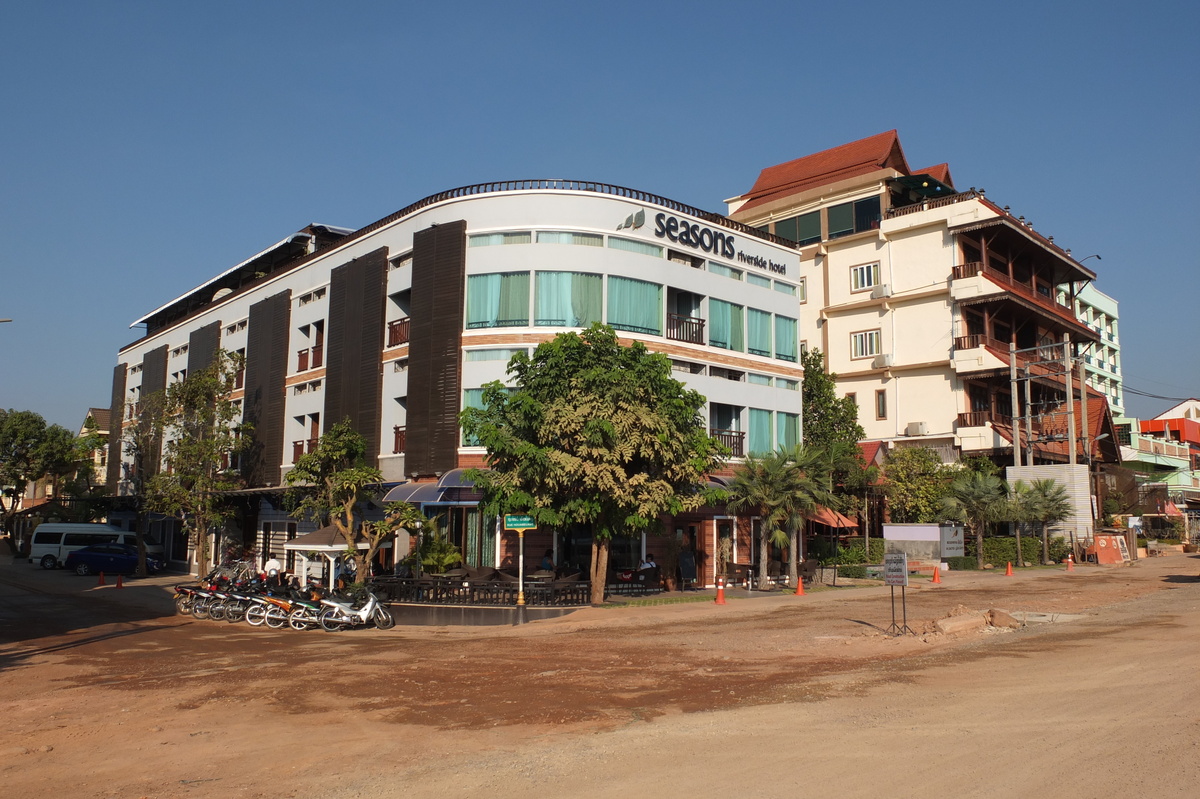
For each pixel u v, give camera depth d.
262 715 10.75
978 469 43.22
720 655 15.11
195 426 37.34
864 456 42.72
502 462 22.98
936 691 11.08
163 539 49.28
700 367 32.06
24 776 8.29
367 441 31.97
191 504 35.38
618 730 9.42
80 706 11.70
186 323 49.25
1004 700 10.32
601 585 23.94
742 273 34.47
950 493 40.00
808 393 41.84
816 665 13.80
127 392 56.47
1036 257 51.47
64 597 30.39
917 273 47.00
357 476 24.83
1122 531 46.47
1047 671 12.32
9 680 14.08
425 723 10.06
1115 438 50.16
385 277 32.69
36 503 72.19
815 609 22.98
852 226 50.16
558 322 28.52
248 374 41.00
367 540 25.34
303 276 38.22
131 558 42.06
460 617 21.56
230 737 9.64
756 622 20.25
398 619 22.05
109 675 14.38
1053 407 49.03
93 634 20.44
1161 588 27.33
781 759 7.97
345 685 12.70
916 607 23.03
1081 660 13.18
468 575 24.98
